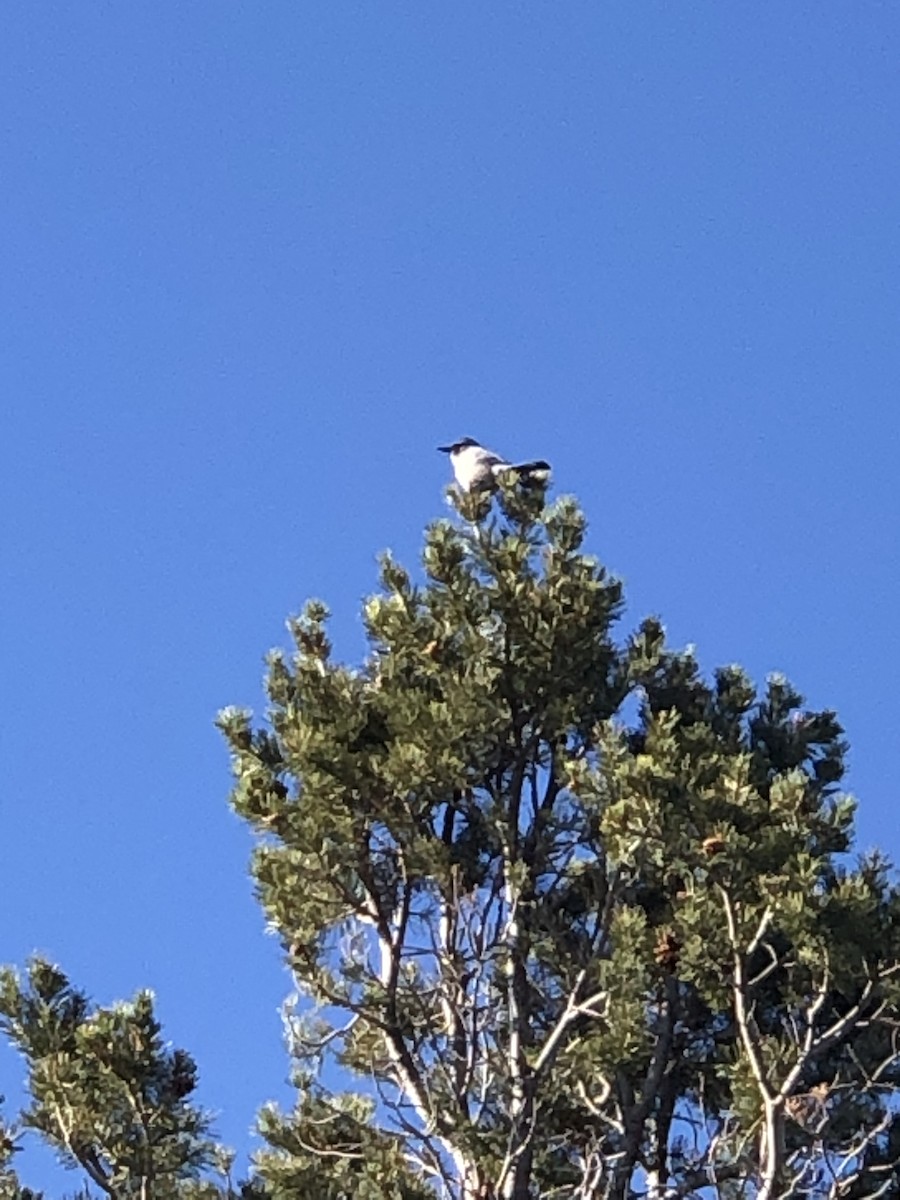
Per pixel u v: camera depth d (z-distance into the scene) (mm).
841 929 12211
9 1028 13148
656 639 15219
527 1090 12742
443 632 14273
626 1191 12898
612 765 12992
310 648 14430
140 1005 13000
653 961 12773
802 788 12727
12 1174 12695
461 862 13602
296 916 13086
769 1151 11727
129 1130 12766
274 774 13781
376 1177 12508
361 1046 13711
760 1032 13477
